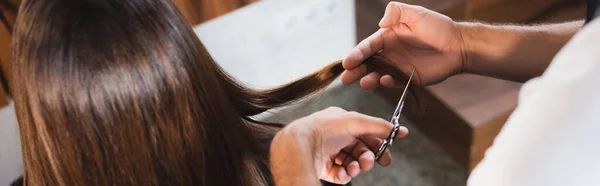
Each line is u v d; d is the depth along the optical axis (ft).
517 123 1.08
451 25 2.56
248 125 2.23
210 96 1.83
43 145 1.75
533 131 1.03
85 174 1.77
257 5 4.60
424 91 5.01
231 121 1.96
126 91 1.61
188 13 3.83
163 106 1.68
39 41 1.54
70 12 1.52
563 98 1.01
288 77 5.47
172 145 1.78
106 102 1.61
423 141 5.40
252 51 5.01
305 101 2.57
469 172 5.12
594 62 1.01
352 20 5.24
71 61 1.54
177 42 1.65
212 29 4.57
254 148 2.10
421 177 5.22
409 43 2.60
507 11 4.99
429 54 2.62
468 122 4.74
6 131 4.25
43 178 1.87
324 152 2.27
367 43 2.57
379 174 5.25
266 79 5.37
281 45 5.11
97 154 1.72
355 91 5.57
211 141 1.89
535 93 1.09
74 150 1.72
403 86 2.67
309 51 5.33
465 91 4.93
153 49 1.59
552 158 1.00
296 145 2.03
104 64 1.55
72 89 1.58
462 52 2.61
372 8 4.73
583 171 0.97
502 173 1.06
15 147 4.40
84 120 1.64
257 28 4.82
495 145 1.13
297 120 2.24
